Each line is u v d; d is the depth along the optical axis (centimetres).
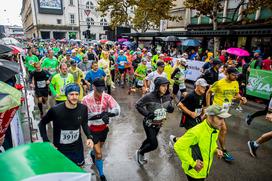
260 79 828
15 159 127
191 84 1143
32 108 629
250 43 1405
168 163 425
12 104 224
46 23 4994
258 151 477
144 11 2180
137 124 625
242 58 1119
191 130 254
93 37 5394
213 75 555
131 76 1089
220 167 412
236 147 493
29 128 454
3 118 222
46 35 5178
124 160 434
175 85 740
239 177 383
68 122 285
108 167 408
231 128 599
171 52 1627
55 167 124
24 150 138
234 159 441
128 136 546
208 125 247
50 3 4897
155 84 356
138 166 413
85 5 5216
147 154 458
